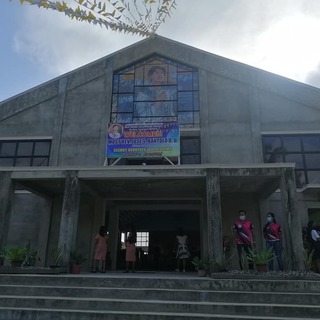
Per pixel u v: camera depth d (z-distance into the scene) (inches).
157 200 564.1
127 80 613.6
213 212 410.9
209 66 597.3
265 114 564.7
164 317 264.1
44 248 527.2
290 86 571.5
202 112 573.3
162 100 597.0
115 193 541.6
